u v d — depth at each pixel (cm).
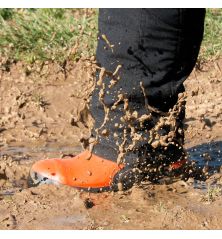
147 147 645
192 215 586
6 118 938
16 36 1110
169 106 641
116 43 614
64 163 661
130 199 628
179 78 632
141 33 604
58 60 1068
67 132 902
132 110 632
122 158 643
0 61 1072
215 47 1123
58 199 624
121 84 624
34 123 929
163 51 610
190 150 814
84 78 1034
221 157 786
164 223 577
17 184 705
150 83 620
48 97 993
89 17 1166
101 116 643
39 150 833
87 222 577
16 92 1002
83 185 648
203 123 921
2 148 839
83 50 1063
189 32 612
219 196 633
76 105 971
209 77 1062
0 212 599
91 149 654
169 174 667
